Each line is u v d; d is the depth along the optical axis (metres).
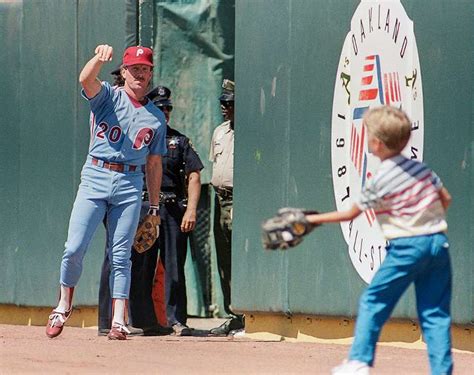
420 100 32.16
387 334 33.34
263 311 36.56
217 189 40.50
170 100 40.25
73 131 41.44
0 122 44.09
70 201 41.53
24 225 43.31
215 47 43.66
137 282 38.19
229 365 28.86
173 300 38.53
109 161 33.84
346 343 34.50
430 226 21.88
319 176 35.00
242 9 37.25
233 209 37.59
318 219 22.02
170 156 38.97
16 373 26.19
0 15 44.09
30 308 43.56
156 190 34.97
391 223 21.97
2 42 44.00
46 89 42.50
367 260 33.19
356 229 33.62
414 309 32.12
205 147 43.97
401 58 32.72
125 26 40.53
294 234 22.00
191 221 38.66
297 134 35.66
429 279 22.20
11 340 35.03
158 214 35.41
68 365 28.00
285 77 36.03
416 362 29.66
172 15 43.34
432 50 31.89
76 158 41.34
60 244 41.94
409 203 21.80
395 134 21.89
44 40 42.59
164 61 43.47
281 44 36.19
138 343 34.31
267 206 36.50
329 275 34.53
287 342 35.53
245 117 37.22
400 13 32.75
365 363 21.94
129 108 33.81
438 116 31.72
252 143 37.00
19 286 43.53
